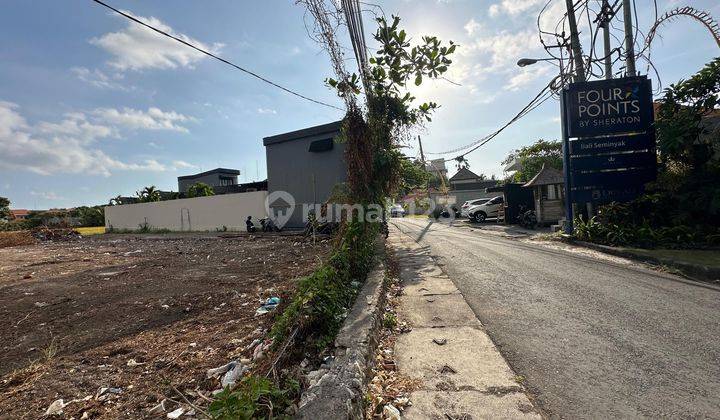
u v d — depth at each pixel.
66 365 3.40
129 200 36.53
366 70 7.34
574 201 10.75
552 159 23.50
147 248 14.47
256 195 19.59
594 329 3.96
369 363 3.09
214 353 3.49
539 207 16.14
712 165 8.90
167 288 6.59
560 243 10.79
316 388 2.42
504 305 4.91
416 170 14.22
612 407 2.55
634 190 10.33
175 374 3.11
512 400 2.66
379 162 7.65
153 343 3.87
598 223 10.03
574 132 10.65
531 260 8.15
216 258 10.44
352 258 5.83
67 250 15.21
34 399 2.79
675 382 2.85
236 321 4.44
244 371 2.91
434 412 2.56
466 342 3.74
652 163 10.23
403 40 6.96
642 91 10.32
